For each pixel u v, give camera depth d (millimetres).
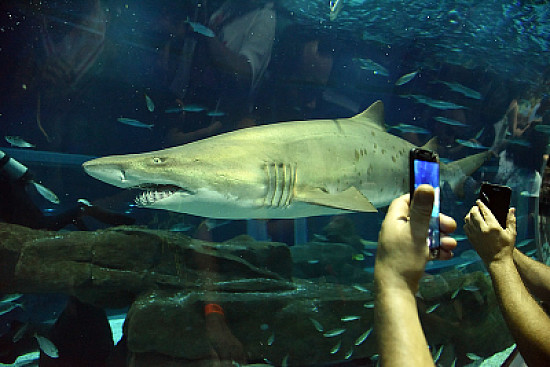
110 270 3291
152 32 7762
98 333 3783
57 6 6383
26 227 3354
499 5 10039
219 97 8133
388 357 881
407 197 1065
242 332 3148
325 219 5582
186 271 3461
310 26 9336
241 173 3066
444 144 8367
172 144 7629
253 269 3588
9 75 6598
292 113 9430
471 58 11383
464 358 3416
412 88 11695
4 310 3723
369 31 10070
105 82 7668
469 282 3613
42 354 3713
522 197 6512
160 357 3031
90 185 5441
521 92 11859
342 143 3697
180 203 3033
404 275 940
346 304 3359
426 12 10086
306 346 3199
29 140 7172
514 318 1218
